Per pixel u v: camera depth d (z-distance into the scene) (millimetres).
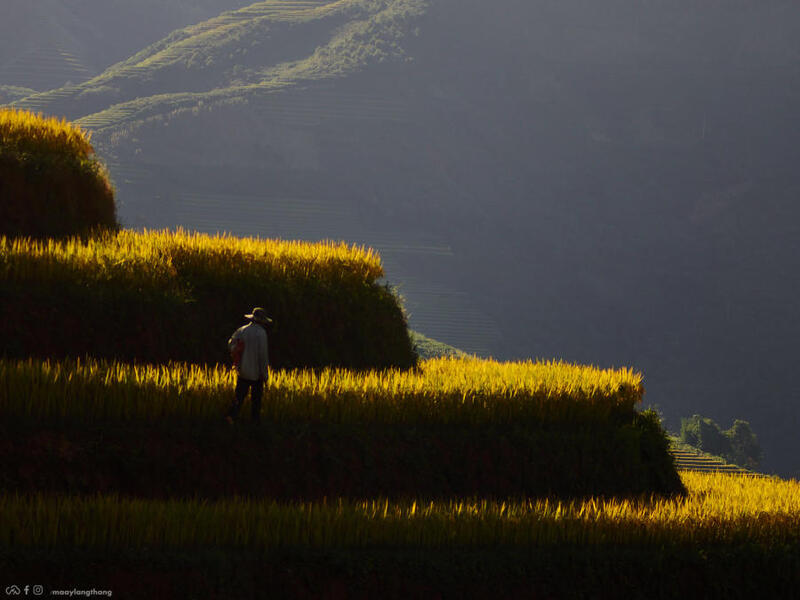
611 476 44250
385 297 53438
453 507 35906
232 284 47250
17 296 39531
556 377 49625
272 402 38031
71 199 50688
